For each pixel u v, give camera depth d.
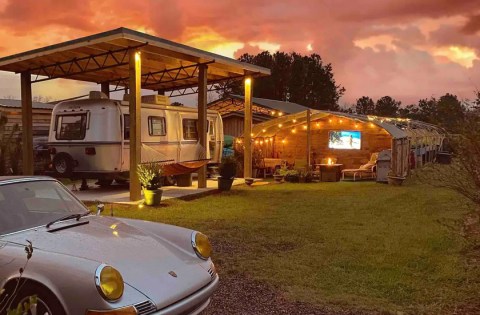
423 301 4.53
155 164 10.85
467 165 5.89
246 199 11.88
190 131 15.24
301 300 4.56
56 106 13.07
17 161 15.85
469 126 5.86
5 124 16.27
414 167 20.61
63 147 12.88
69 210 4.27
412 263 5.79
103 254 3.34
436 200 11.48
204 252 3.89
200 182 13.82
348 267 5.67
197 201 11.41
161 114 13.73
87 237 3.60
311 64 52.28
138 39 10.40
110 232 3.82
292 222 8.62
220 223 8.50
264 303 4.50
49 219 3.96
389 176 15.86
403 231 7.70
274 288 4.93
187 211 9.84
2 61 12.39
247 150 16.02
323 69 53.44
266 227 8.12
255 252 6.42
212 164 17.38
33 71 14.09
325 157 20.72
